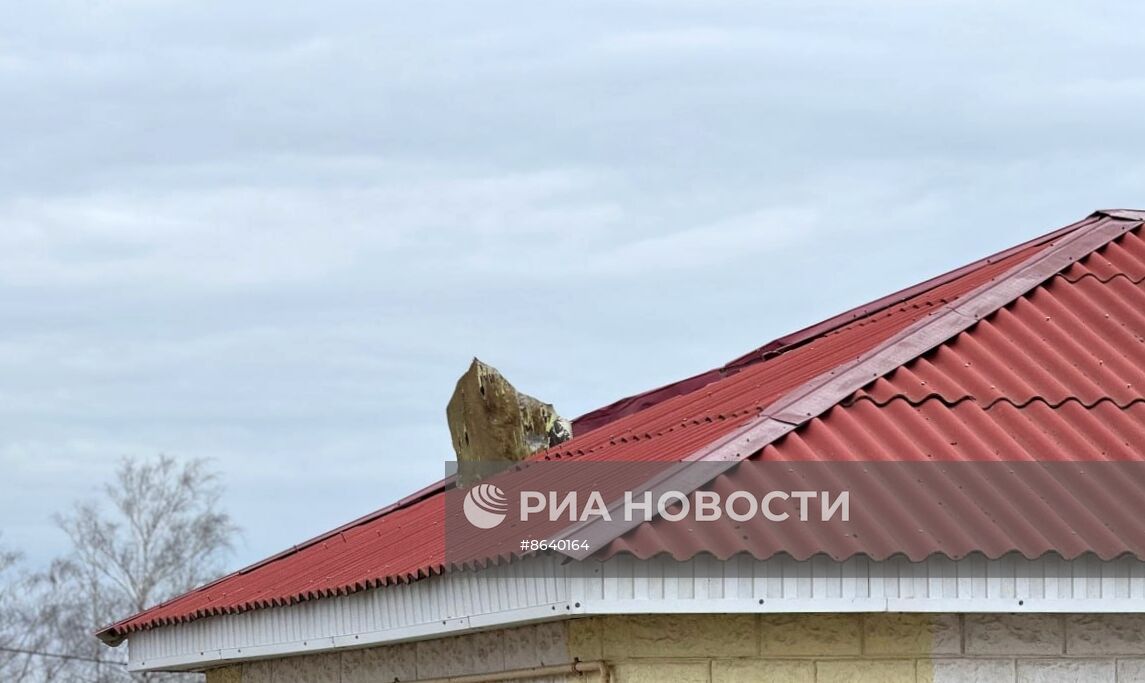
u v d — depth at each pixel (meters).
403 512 24.78
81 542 82.56
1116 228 19.89
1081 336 17.80
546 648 15.52
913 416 15.99
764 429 15.36
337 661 20.19
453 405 24.83
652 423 21.34
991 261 23.56
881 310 24.58
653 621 14.63
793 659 14.59
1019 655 14.83
